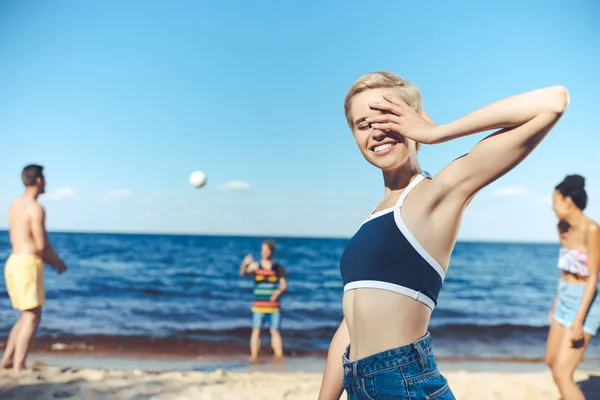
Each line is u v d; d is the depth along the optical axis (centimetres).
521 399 561
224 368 775
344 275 186
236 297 2012
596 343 1038
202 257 3719
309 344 1025
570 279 470
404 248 170
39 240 634
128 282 2398
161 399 520
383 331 171
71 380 582
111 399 515
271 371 752
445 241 171
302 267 3322
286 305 1831
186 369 760
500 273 3291
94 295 1980
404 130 175
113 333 1114
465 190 167
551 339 480
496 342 1099
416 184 180
